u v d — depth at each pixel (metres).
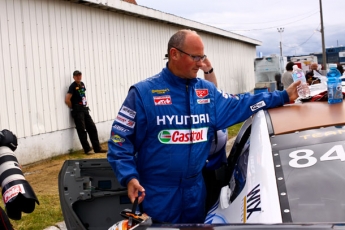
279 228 1.71
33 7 9.58
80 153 10.58
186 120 2.94
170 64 2.94
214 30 20.98
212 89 3.12
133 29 13.55
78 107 10.34
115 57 12.55
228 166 3.64
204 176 3.63
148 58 14.45
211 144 3.30
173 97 2.94
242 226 1.77
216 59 22.47
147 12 13.73
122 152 2.89
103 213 3.56
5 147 2.32
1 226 2.38
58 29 10.32
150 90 2.93
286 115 2.93
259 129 2.85
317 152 2.44
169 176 2.95
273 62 27.25
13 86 8.97
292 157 2.45
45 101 9.82
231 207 2.63
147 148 2.97
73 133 10.71
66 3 10.62
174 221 2.98
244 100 3.21
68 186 3.44
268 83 25.05
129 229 2.00
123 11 12.59
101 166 3.52
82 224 3.37
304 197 2.19
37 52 9.65
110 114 12.23
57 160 9.76
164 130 2.92
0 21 8.71
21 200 2.16
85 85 11.26
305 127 2.69
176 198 2.96
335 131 2.56
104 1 11.44
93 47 11.61
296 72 3.72
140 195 2.76
